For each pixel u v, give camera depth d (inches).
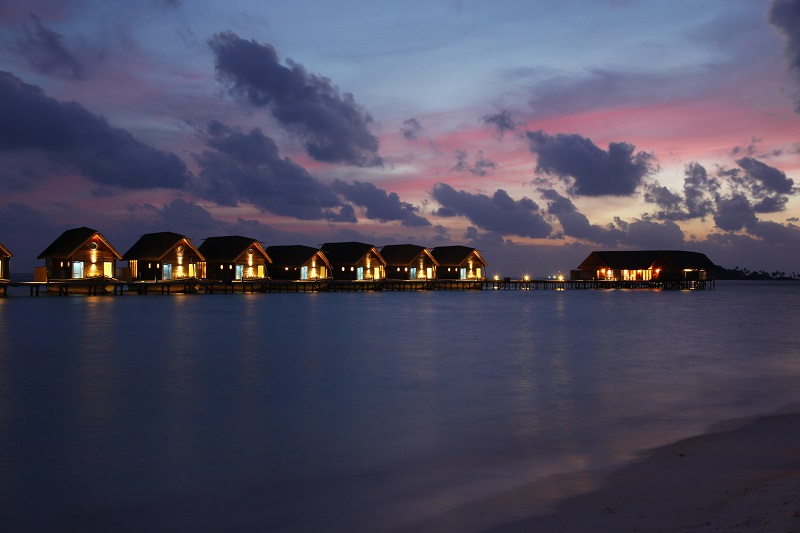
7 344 1155.9
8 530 336.8
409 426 559.5
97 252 2699.3
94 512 360.2
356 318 1855.3
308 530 331.6
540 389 740.0
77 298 2561.5
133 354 1032.2
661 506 345.1
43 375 829.2
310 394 709.3
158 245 2933.1
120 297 2684.5
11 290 3602.4
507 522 332.8
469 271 4375.0
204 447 492.7
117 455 470.9
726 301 3250.5
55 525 343.0
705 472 410.9
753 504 338.3
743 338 1347.2
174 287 3016.7
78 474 427.2
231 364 932.6
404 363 954.7
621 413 610.2
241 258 3230.8
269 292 3430.1
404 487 396.5
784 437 510.3
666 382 788.6
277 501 374.6
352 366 922.1
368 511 356.5
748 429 540.7
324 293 3511.3
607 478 404.5
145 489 397.7
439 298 3221.0
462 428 551.8
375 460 457.1
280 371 871.1
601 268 4788.4
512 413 611.5
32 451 482.0
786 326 1668.3
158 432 539.5
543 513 343.9
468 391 728.3
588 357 1031.6
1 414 606.2
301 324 1612.9
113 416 598.5
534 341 1273.4
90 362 944.9
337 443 504.1
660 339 1326.3
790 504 333.7
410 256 4010.8
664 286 5024.6
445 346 1179.3
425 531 325.7
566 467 433.1
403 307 2418.8
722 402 662.5
